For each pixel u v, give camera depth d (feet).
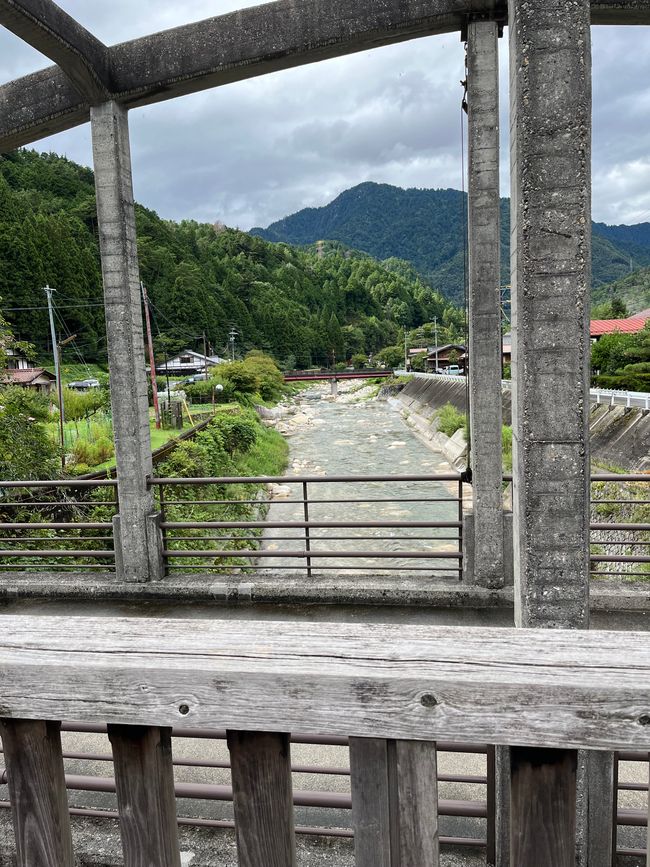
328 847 8.84
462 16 16.01
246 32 17.15
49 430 57.06
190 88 18.06
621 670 3.17
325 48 17.02
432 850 3.38
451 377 144.36
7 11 13.78
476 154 16.20
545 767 3.26
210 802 10.21
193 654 3.49
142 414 18.48
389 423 136.98
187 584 17.72
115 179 17.79
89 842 8.86
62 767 3.79
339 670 3.28
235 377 149.28
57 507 31.78
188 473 49.88
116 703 3.46
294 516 60.64
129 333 18.01
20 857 3.79
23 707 3.56
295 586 17.11
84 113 18.30
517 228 7.80
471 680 3.16
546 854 3.33
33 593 18.40
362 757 3.36
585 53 7.30
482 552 16.69
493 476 16.53
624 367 88.99
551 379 7.61
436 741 3.22
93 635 3.74
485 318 16.42
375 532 54.60
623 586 16.08
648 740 3.07
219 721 3.39
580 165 7.38
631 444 48.83
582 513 7.71
